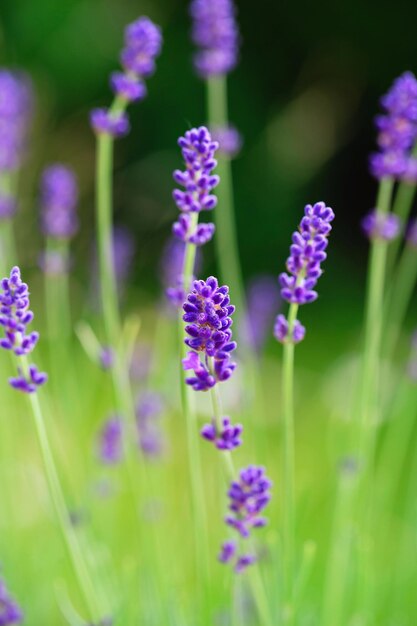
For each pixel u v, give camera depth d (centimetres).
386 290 106
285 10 211
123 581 84
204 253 171
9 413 88
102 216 81
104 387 113
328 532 90
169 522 93
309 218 70
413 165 85
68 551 74
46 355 119
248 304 106
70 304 141
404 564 88
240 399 89
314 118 205
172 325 95
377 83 212
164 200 193
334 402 113
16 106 88
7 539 86
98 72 206
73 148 198
